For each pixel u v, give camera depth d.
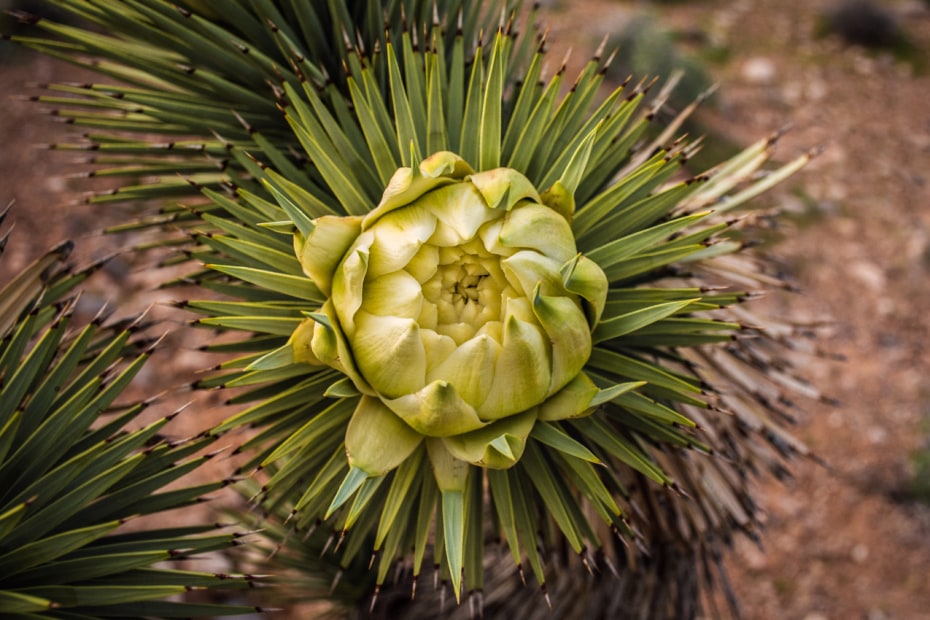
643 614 0.83
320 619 0.94
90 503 0.56
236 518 0.91
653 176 0.59
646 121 0.61
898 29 2.85
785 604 1.49
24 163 1.86
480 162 0.58
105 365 0.57
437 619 0.89
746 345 0.74
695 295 0.58
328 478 0.56
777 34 2.82
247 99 0.67
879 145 2.37
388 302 0.55
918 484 1.62
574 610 0.85
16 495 0.54
